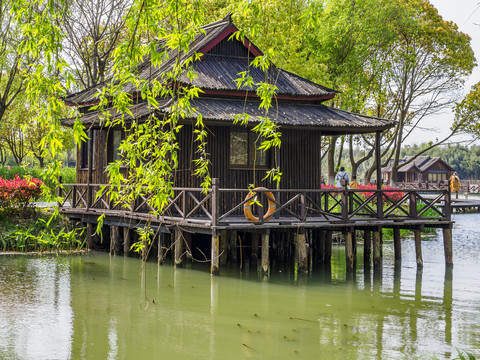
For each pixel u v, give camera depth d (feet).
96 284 38.91
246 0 15.80
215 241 41.55
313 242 56.08
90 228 54.85
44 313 30.73
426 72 122.01
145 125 17.15
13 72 97.71
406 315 32.42
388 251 62.80
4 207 55.52
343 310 33.37
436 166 242.78
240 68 54.39
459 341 27.27
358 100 110.52
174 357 23.97
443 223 52.24
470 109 122.21
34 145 136.56
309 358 24.21
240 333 27.84
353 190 47.06
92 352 24.39
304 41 104.47
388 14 105.91
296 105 54.75
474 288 41.06
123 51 15.78
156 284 39.47
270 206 43.52
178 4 16.07
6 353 23.99
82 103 59.21
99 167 57.16
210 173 49.24
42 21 15.35
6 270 43.29
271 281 42.11
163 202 17.31
